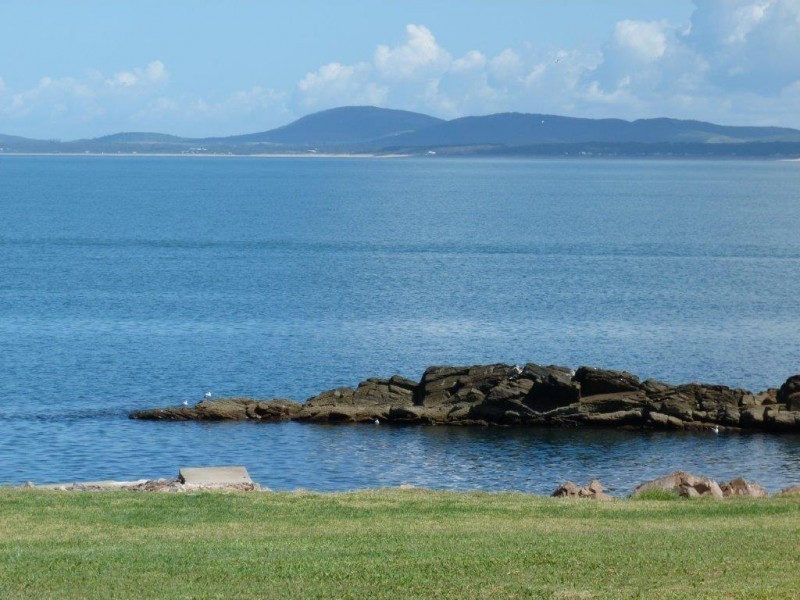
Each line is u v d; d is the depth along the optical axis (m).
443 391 66.44
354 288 117.31
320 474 52.53
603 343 88.50
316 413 64.31
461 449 57.88
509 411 63.56
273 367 78.38
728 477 52.22
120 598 21.00
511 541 26.44
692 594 20.73
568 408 63.75
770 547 25.44
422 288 117.56
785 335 92.81
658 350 86.06
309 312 101.62
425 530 28.22
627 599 20.42
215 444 58.06
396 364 80.00
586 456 56.41
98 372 75.50
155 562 23.92
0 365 76.81
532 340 89.38
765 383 75.56
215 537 27.19
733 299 111.75
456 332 92.38
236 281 122.38
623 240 174.00
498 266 138.38
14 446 56.62
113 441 58.22
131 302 106.25
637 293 115.12
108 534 27.55
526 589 21.34
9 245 158.88
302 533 27.77
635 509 31.69
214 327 93.56
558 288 118.31
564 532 27.84
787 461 55.31
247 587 21.80
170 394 70.00
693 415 63.12
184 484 37.59
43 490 34.53
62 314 98.69
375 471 53.16
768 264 143.00
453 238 175.88
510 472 53.06
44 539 26.84
